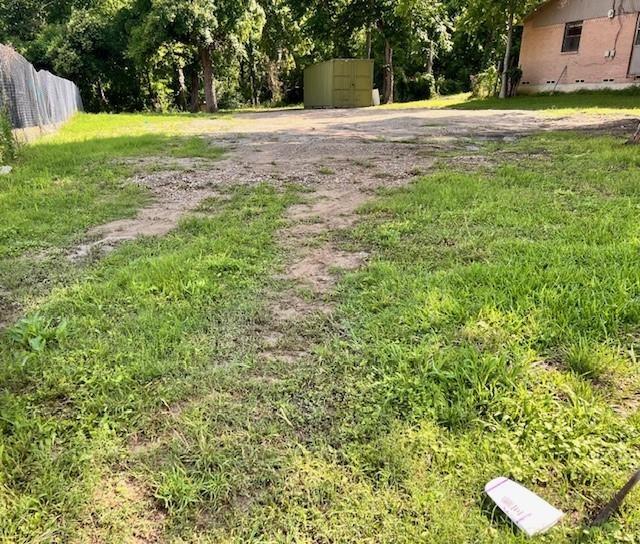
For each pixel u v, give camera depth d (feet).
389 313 7.33
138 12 68.03
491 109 44.70
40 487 4.46
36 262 10.07
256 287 8.55
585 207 11.89
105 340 6.88
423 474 4.47
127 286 8.57
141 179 17.99
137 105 81.10
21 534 4.04
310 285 8.62
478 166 18.02
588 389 5.38
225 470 4.63
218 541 3.97
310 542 3.93
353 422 5.19
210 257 9.75
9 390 5.89
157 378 6.03
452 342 6.44
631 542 3.75
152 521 4.17
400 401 5.44
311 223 12.25
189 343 6.77
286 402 5.55
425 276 8.54
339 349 6.53
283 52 87.66
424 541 3.85
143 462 4.76
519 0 52.44
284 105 89.35
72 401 5.66
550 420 4.99
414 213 12.38
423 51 79.77
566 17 53.31
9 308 8.12
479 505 4.14
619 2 48.19
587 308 6.82
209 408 5.49
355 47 82.74
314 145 25.81
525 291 7.51
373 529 3.99
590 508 4.10
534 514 3.99
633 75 48.73
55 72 72.90
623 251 8.77
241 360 6.38
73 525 4.12
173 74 83.05
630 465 4.45
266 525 4.08
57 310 7.87
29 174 18.52
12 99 25.16
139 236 11.64
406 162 19.80
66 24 73.61
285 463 4.68
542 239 10.03
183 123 41.93
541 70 57.16
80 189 16.38
